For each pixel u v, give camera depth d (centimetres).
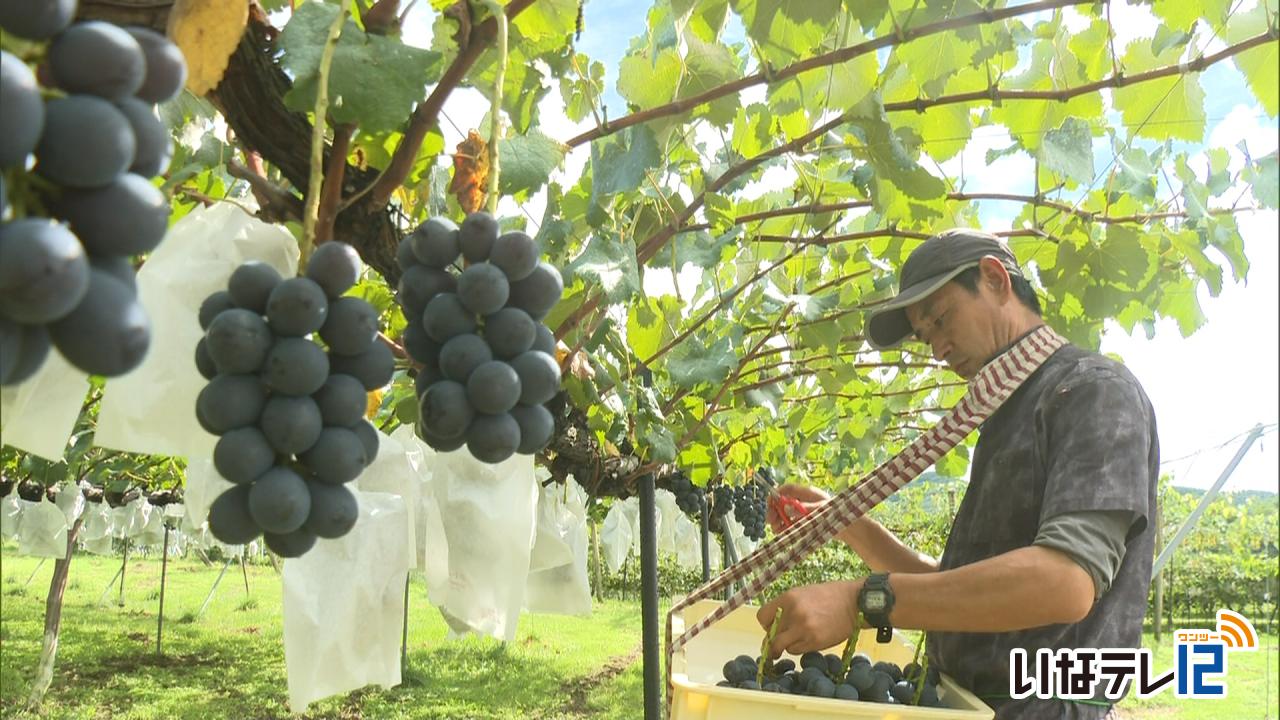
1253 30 260
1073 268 349
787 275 459
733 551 619
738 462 580
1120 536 190
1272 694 931
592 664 1098
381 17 156
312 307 106
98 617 1411
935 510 1631
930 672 209
